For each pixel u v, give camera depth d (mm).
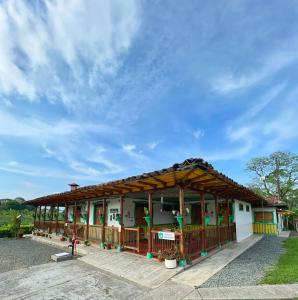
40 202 17938
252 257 9023
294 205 31406
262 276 6500
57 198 14531
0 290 6070
